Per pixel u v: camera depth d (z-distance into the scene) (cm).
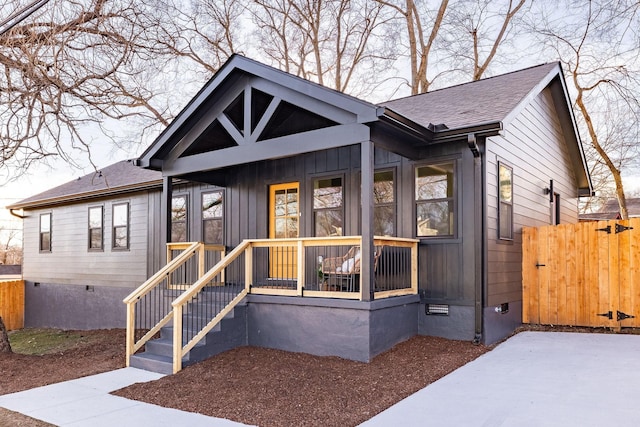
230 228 1008
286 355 657
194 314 730
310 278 879
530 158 917
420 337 717
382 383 523
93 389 541
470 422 405
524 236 844
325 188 877
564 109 1088
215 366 613
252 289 734
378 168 805
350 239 651
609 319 766
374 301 621
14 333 1372
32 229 1558
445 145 729
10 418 446
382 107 570
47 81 784
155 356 647
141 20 1050
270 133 917
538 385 497
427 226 744
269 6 1938
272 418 432
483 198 694
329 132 646
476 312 683
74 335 1182
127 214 1244
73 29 831
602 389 476
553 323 809
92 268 1327
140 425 423
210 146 892
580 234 797
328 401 471
